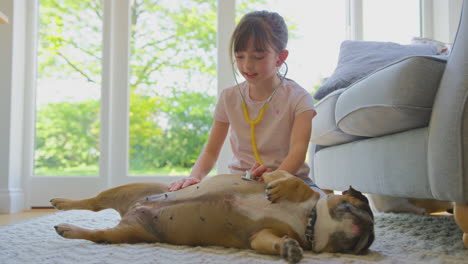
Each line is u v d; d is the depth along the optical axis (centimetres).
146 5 307
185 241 121
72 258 105
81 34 303
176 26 307
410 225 169
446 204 209
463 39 117
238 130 154
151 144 304
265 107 148
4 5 274
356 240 105
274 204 113
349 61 237
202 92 305
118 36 303
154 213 122
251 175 123
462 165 114
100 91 300
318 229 108
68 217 194
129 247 117
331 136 204
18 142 280
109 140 296
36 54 298
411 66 129
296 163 137
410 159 134
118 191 138
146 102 304
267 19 141
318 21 309
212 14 306
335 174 208
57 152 297
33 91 293
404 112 131
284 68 158
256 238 110
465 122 113
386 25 317
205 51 306
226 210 115
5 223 212
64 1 302
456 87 115
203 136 305
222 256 107
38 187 289
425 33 323
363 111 152
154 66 306
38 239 135
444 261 104
